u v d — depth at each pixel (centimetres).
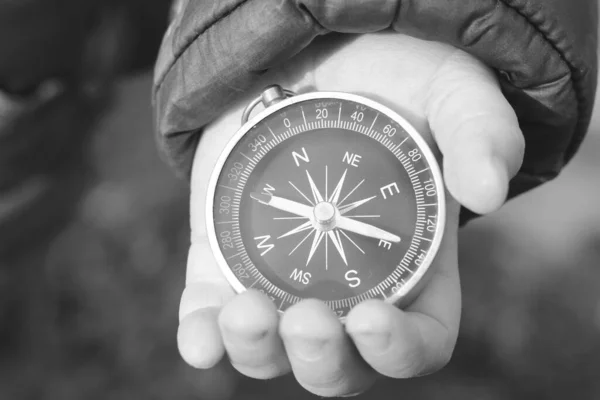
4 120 43
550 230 85
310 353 22
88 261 68
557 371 67
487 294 72
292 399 61
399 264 25
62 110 45
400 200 26
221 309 23
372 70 27
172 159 29
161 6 43
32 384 62
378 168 26
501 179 23
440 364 24
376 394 62
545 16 25
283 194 26
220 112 27
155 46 45
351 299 25
